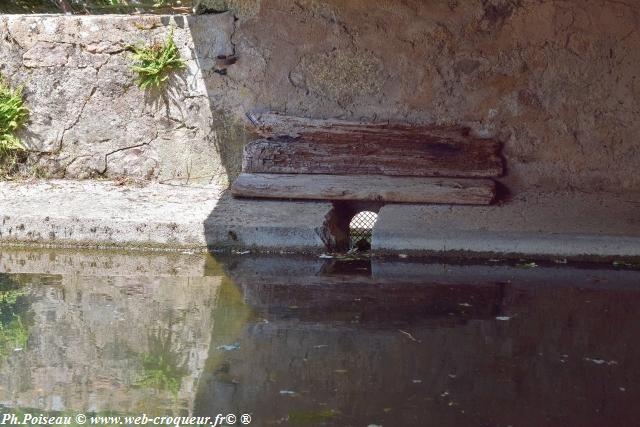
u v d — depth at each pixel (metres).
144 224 7.72
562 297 6.30
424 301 6.20
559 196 8.38
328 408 4.40
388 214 7.89
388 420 4.27
